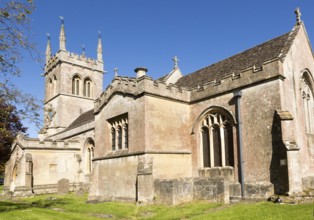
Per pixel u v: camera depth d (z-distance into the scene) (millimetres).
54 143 38406
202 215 14773
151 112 22266
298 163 17516
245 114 20734
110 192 24359
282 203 15711
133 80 23359
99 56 56750
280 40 23625
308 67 23312
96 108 27844
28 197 32219
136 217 16531
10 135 19641
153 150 21719
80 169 38719
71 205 22328
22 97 16172
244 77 21141
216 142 23203
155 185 19922
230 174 21266
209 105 23562
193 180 19875
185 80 31234
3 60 14922
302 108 21297
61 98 50562
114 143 25609
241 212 14531
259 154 19484
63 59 51531
